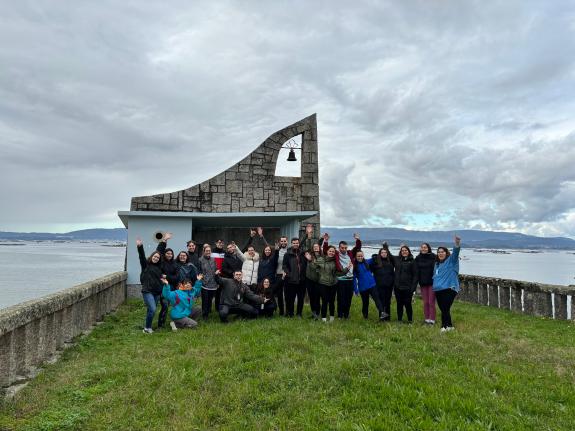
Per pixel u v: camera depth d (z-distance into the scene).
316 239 15.49
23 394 5.27
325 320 9.44
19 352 5.95
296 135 15.70
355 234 9.99
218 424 4.50
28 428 4.38
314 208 15.63
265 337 7.73
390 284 9.73
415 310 11.82
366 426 4.21
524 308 11.90
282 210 15.29
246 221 13.84
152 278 9.19
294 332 8.20
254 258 10.47
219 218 13.12
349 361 6.05
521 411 4.67
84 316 8.95
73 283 28.70
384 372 5.61
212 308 11.54
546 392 5.16
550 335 8.57
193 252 11.32
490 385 5.32
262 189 15.17
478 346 7.20
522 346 7.38
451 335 7.98
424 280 9.56
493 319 10.51
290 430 4.30
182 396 5.12
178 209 14.24
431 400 4.70
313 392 5.12
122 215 12.79
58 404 4.99
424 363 6.12
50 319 7.07
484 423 4.28
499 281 13.02
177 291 9.52
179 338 8.11
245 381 5.52
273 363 6.17
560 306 10.81
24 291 23.42
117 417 4.62
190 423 4.47
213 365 6.16
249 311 9.90
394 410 4.63
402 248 9.89
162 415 4.70
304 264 10.09
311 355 6.54
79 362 6.68
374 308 12.12
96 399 5.12
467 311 11.95
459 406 4.59
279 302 10.57
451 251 8.92
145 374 5.90
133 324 9.78
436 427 4.17
